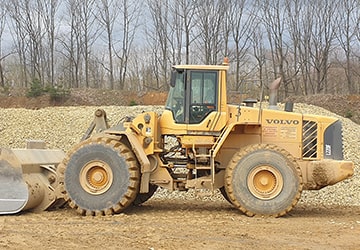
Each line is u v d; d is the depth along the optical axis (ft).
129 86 133.28
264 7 122.62
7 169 32.89
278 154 33.22
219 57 118.32
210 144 34.35
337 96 106.22
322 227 29.19
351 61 132.46
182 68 34.91
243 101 37.11
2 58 124.88
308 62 124.26
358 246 24.03
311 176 35.04
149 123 34.45
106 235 25.80
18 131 68.49
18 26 127.03
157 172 34.76
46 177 35.19
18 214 33.06
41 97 102.32
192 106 34.71
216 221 30.94
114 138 33.91
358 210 39.17
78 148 33.50
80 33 126.93
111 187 32.94
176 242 24.22
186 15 119.34
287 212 33.22
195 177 34.94
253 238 25.57
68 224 29.37
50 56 127.75
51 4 126.93
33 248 22.70
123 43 152.97
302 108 82.94
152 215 33.58
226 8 118.62
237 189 33.06
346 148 62.39
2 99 101.76
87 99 104.83
